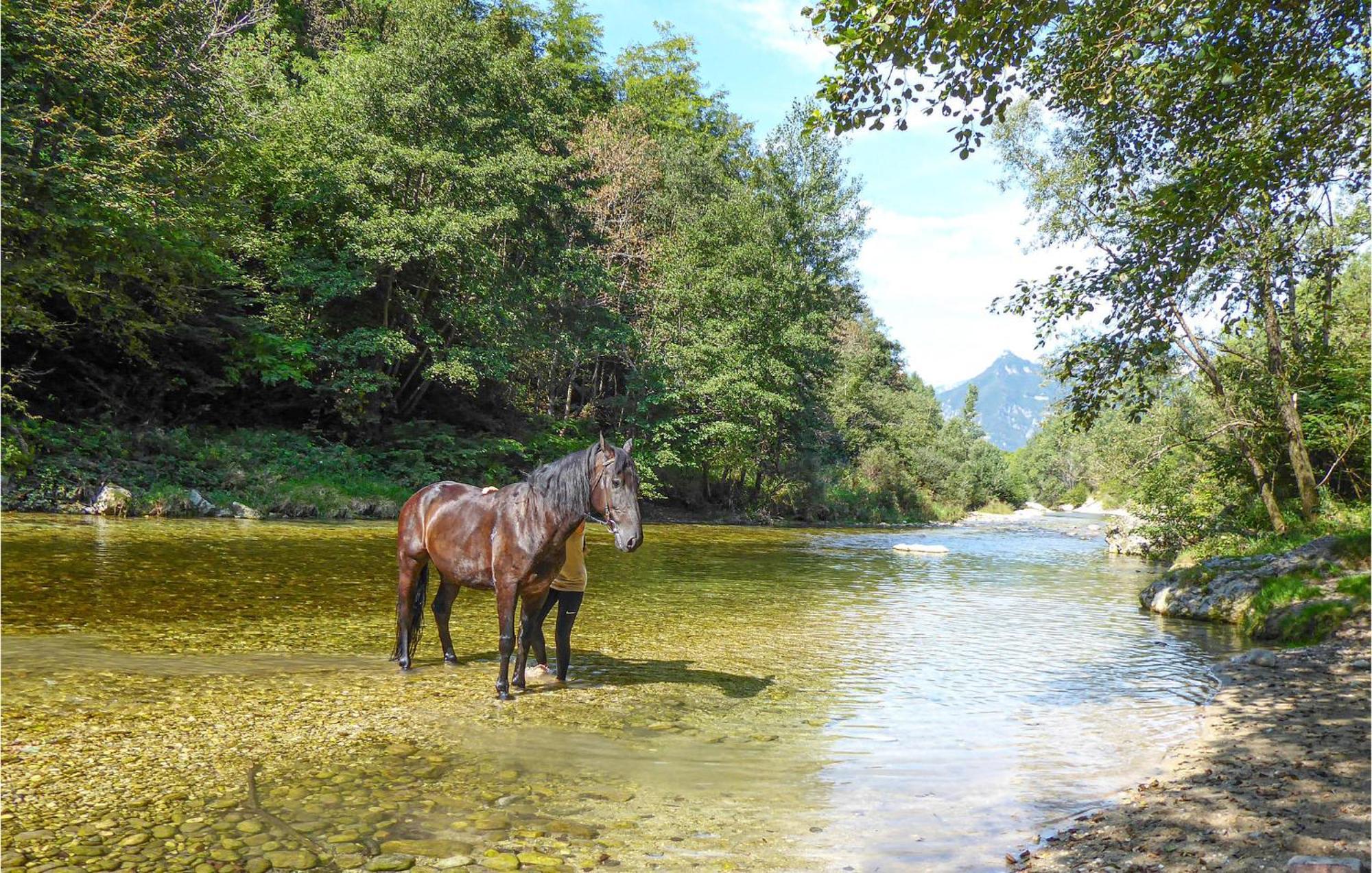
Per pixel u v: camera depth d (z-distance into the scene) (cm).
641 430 3969
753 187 4278
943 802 485
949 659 946
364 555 1552
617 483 665
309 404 2998
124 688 641
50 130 1473
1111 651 1038
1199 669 931
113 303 1870
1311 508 1938
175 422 2595
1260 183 722
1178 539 2561
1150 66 694
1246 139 724
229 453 2447
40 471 1991
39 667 683
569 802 460
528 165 3017
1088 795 504
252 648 801
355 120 2917
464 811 439
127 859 361
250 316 2769
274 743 535
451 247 2758
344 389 2825
